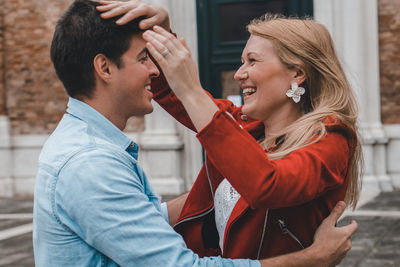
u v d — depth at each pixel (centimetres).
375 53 764
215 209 142
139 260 103
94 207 103
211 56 785
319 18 749
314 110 130
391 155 772
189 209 149
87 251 108
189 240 149
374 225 489
